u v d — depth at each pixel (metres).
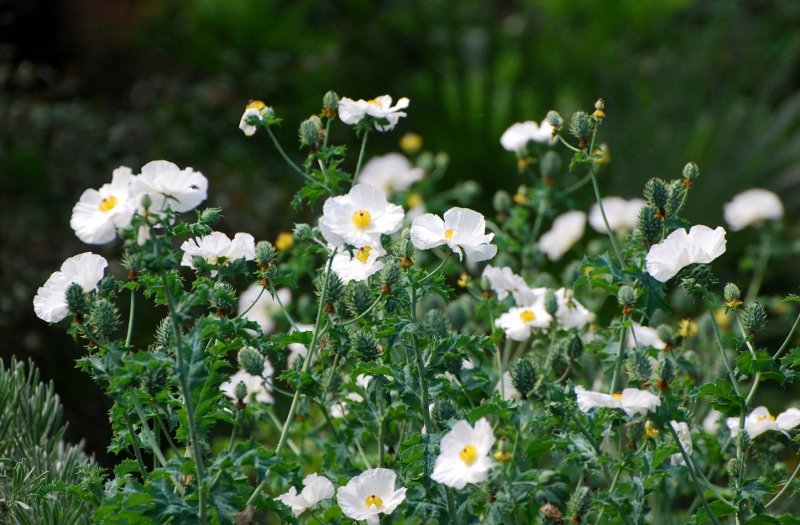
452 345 3.41
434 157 6.80
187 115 8.47
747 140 6.75
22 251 6.27
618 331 3.69
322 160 3.59
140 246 3.24
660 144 6.69
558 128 3.59
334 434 3.59
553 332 3.68
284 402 4.16
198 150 8.20
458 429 3.30
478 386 3.56
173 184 3.27
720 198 6.46
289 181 8.24
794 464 3.94
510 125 6.87
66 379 5.20
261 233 7.08
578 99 7.54
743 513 3.44
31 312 5.68
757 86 8.41
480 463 3.28
